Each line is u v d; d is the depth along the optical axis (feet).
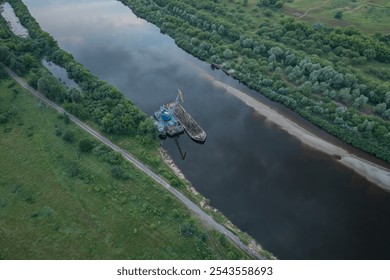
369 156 520.83
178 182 460.96
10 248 379.76
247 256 387.34
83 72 639.76
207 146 536.01
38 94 609.42
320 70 613.52
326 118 568.00
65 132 506.07
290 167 505.66
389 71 633.20
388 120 550.36
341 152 527.40
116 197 433.89
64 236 391.86
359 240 417.90
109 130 524.52
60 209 419.33
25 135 524.11
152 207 424.46
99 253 377.71
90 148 495.41
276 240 413.18
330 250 406.41
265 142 545.44
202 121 583.17
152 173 474.49
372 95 574.15
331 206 454.81
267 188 474.49
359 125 535.19
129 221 408.67
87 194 436.35
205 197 456.86
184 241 390.01
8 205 423.23
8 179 456.04
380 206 456.86
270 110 603.67
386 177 489.26
